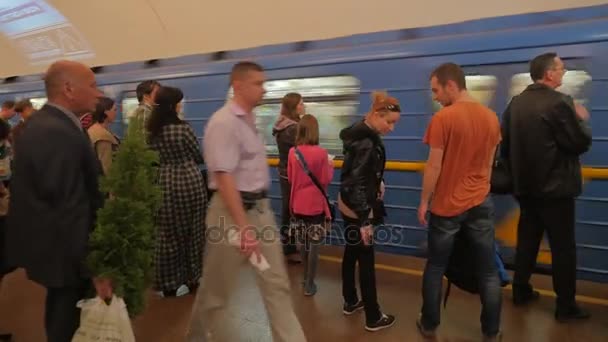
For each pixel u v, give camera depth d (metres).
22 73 11.54
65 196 2.15
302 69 5.38
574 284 3.45
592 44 3.88
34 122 2.19
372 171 3.13
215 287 2.64
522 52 4.15
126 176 2.36
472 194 2.91
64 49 9.95
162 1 7.88
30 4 9.88
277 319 2.61
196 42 7.93
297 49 5.78
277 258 2.67
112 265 2.29
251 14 7.05
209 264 2.63
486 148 2.88
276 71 5.61
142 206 2.36
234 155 2.45
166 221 4.02
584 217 3.94
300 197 3.91
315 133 3.81
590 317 3.59
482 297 3.05
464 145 2.85
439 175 2.95
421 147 4.62
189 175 4.01
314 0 6.35
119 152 2.40
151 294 4.19
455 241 3.13
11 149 3.87
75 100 2.27
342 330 3.51
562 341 3.23
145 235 2.38
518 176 3.42
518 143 3.38
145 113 4.03
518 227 3.77
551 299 3.96
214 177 2.47
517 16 4.46
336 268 4.96
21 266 2.18
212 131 2.44
